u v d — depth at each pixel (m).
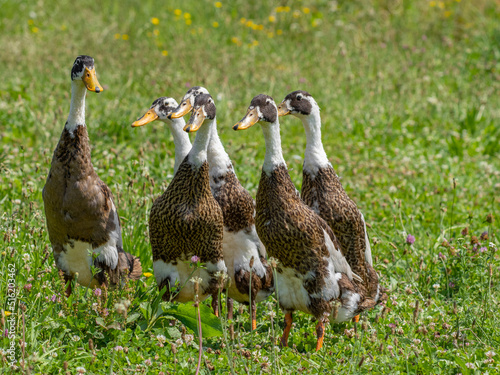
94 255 8.66
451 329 8.88
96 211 8.81
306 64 22.23
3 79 19.22
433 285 10.03
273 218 8.47
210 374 7.36
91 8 27.61
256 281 9.27
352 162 15.50
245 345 8.42
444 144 17.16
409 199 14.00
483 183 14.83
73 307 8.32
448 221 12.83
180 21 26.17
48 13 27.09
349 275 8.85
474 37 24.66
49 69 19.91
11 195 12.21
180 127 10.05
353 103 19.36
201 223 8.52
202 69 20.30
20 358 7.37
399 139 17.19
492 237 11.75
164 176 13.46
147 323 8.55
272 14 26.83
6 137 15.48
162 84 19.41
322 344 8.55
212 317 8.24
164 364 7.68
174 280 8.82
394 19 27.14
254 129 17.55
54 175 8.75
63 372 7.30
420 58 23.17
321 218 8.80
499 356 8.16
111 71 20.20
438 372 7.78
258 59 23.20
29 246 9.66
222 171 9.16
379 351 8.00
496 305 9.38
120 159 13.96
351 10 27.59
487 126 17.84
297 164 15.16
